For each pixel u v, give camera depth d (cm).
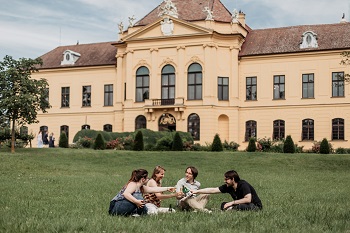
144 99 5853
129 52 5931
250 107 5744
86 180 2600
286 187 2377
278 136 5644
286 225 1152
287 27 6078
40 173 3088
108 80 6338
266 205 1645
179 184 1542
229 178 1439
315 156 4019
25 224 1098
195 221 1195
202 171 3406
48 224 1112
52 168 3366
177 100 5631
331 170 3553
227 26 5784
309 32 5631
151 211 1369
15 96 4241
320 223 1184
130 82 5909
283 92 5662
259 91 5731
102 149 4691
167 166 3666
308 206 1555
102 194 1964
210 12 5675
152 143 4903
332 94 5491
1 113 4306
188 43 5684
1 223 1119
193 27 5641
